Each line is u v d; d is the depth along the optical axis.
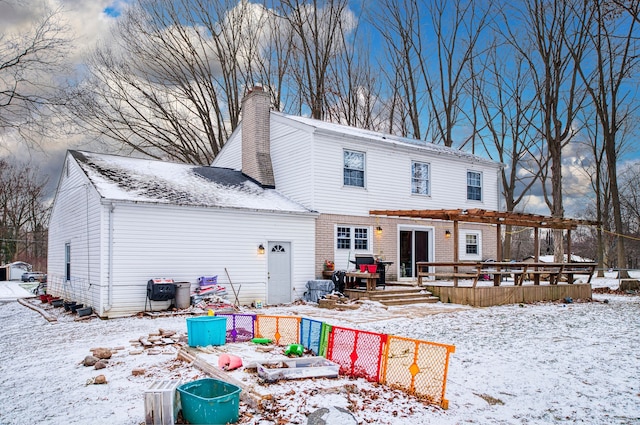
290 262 16.92
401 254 20.20
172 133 32.66
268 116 20.03
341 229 18.30
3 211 43.31
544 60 26.59
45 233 47.12
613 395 6.34
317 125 18.94
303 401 5.60
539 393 6.44
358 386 6.32
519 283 16.73
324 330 7.70
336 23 33.50
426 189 21.17
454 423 5.31
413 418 5.37
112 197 13.41
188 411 5.00
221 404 4.92
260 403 5.39
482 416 5.57
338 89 35.56
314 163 17.53
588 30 25.36
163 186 15.88
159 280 13.70
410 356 6.33
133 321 12.42
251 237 16.03
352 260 18.45
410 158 20.59
